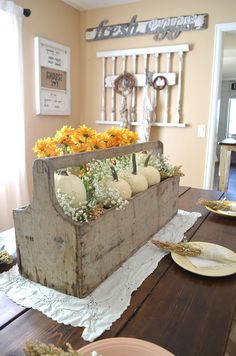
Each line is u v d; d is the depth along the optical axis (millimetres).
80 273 730
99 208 790
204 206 1516
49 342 596
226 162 2965
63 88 2910
